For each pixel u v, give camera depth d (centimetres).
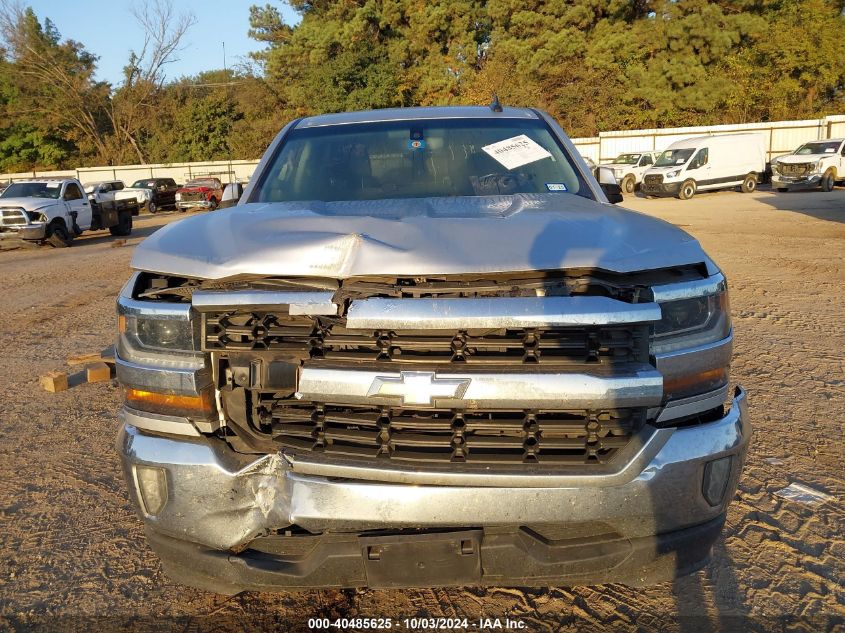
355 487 203
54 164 5609
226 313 215
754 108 4222
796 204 2192
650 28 4356
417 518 200
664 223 249
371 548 205
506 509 198
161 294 226
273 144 355
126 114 5569
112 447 439
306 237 222
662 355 207
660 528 208
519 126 354
